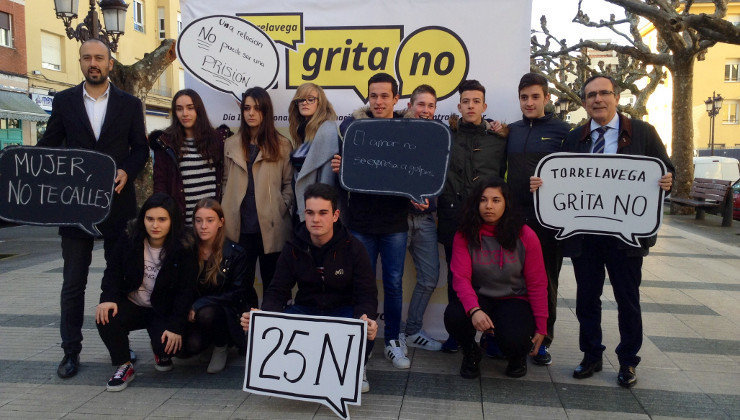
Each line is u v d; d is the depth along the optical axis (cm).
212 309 367
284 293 358
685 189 1623
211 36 472
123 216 391
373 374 381
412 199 376
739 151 2930
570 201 358
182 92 399
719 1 1326
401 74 464
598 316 374
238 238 411
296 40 472
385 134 382
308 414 321
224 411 323
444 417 316
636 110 2119
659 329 495
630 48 1617
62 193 372
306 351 323
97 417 314
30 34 1955
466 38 454
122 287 369
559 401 339
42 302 566
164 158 406
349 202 402
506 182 396
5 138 1878
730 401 341
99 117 384
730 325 508
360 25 464
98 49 371
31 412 320
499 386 362
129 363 365
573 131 379
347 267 350
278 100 479
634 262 355
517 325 356
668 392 354
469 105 396
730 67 3747
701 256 911
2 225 1287
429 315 468
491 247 369
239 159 406
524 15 446
